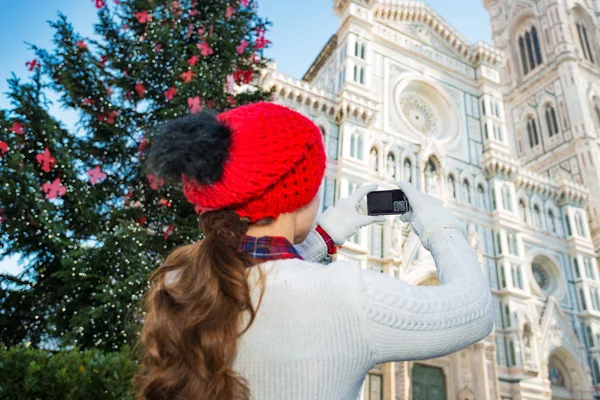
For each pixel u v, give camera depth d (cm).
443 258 153
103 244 1066
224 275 129
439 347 125
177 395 120
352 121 2917
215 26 1443
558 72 4681
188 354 121
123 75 1365
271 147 138
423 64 3619
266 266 137
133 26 1413
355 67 3119
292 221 158
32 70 1213
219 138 141
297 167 146
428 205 176
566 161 4253
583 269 3394
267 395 123
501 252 3039
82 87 1251
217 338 121
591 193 3906
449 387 2553
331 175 2742
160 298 138
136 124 1329
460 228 165
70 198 1133
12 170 962
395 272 2561
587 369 2962
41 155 1059
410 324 123
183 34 1460
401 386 2298
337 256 2430
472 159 3403
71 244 1054
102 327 1038
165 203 1242
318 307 125
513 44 5484
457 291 136
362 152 2839
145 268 1077
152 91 1381
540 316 3044
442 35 3856
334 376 122
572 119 4341
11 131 1031
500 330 2791
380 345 123
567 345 2973
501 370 2645
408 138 3162
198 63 1384
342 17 3406
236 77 1527
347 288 126
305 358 122
